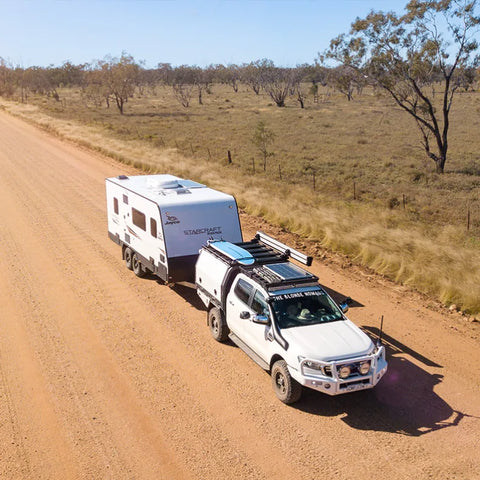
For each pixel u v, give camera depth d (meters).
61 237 17.61
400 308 11.89
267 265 9.81
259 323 8.47
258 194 22.61
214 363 9.45
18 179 27.31
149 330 10.81
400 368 9.23
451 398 8.27
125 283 13.54
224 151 39.06
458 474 6.52
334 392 7.55
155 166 29.33
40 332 10.70
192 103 99.62
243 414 7.85
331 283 13.42
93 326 10.98
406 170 32.19
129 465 6.75
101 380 8.84
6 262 15.02
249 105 92.50
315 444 7.13
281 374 8.14
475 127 56.00
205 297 10.86
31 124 54.00
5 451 7.04
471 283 12.24
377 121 63.41
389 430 7.45
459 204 23.50
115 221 15.27
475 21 28.19
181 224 12.27
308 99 103.00
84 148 38.50
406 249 15.02
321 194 24.48
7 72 116.19
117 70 74.75
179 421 7.68
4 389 8.58
